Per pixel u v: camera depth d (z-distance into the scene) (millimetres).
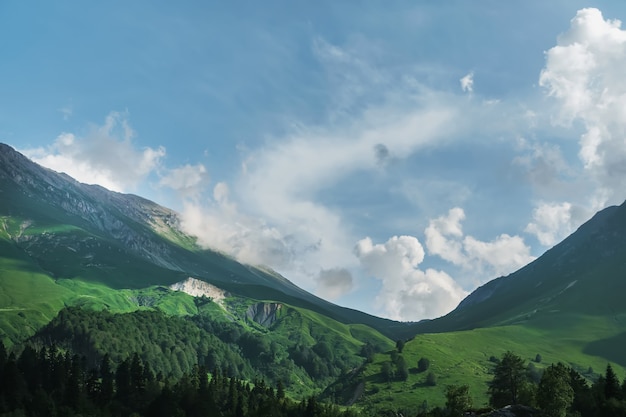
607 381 170000
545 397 146500
